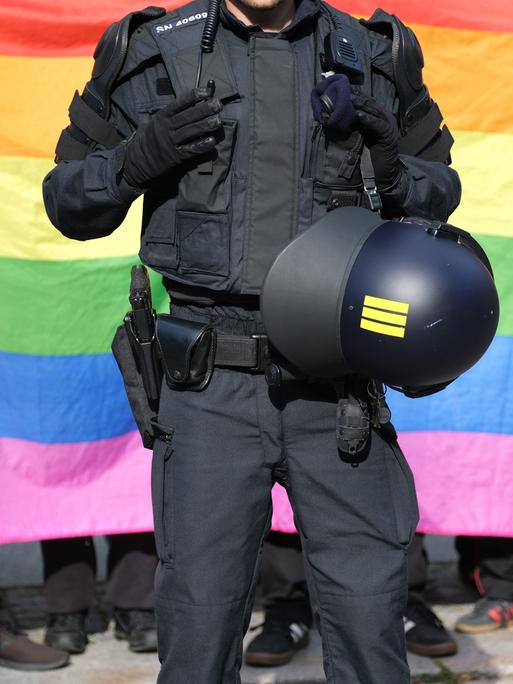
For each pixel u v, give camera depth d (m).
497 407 6.07
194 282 3.66
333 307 3.44
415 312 3.33
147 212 3.80
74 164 3.83
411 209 3.82
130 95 3.78
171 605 3.71
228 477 3.65
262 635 5.86
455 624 6.25
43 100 5.80
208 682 3.68
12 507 5.81
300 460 3.69
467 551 6.75
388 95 3.87
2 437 5.82
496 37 6.00
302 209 3.63
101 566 7.27
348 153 3.62
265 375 3.62
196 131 3.43
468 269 3.42
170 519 3.72
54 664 5.72
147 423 3.96
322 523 3.71
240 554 3.70
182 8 3.79
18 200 5.78
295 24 3.66
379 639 3.65
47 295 5.81
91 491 5.89
